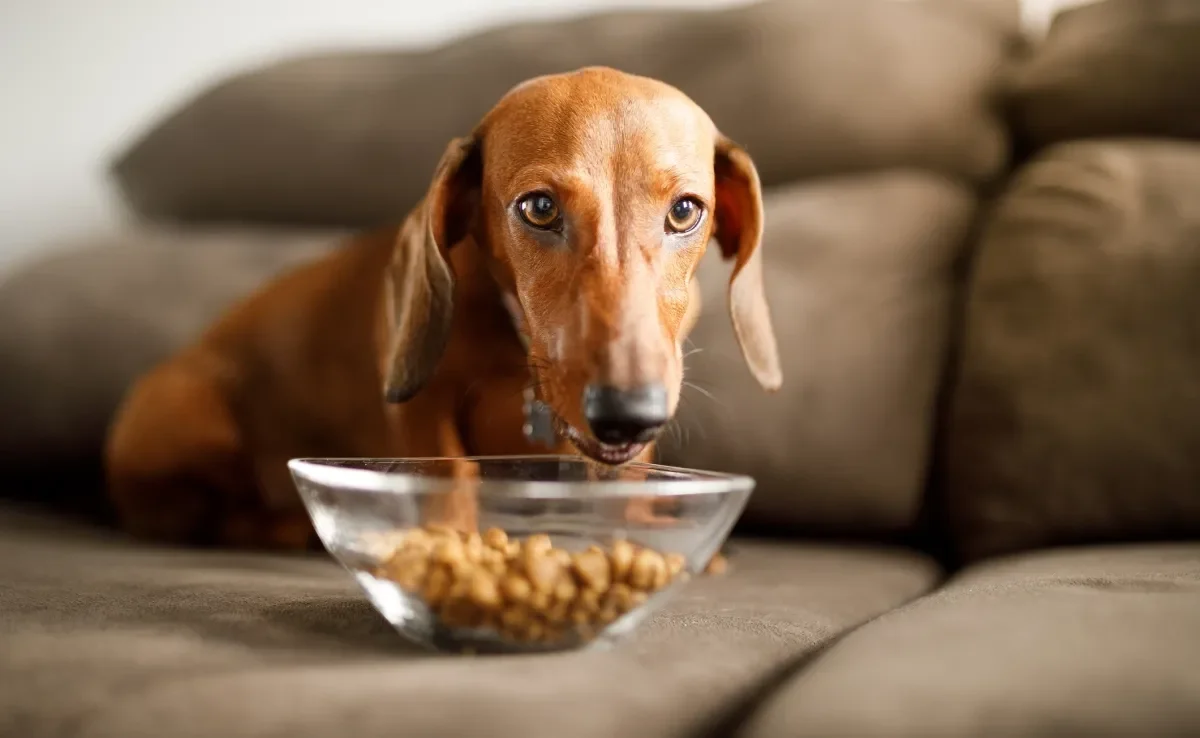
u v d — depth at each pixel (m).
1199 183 0.80
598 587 0.48
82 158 1.31
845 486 0.83
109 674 0.46
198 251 1.06
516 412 0.71
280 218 1.12
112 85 1.32
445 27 1.25
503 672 0.45
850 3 0.98
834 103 0.94
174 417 0.86
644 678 0.46
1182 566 0.59
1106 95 0.89
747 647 0.52
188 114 1.15
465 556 0.48
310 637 0.51
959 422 0.81
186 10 1.32
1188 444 0.74
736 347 0.85
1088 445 0.76
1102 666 0.43
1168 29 0.88
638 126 0.62
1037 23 1.06
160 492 0.87
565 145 0.61
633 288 0.58
